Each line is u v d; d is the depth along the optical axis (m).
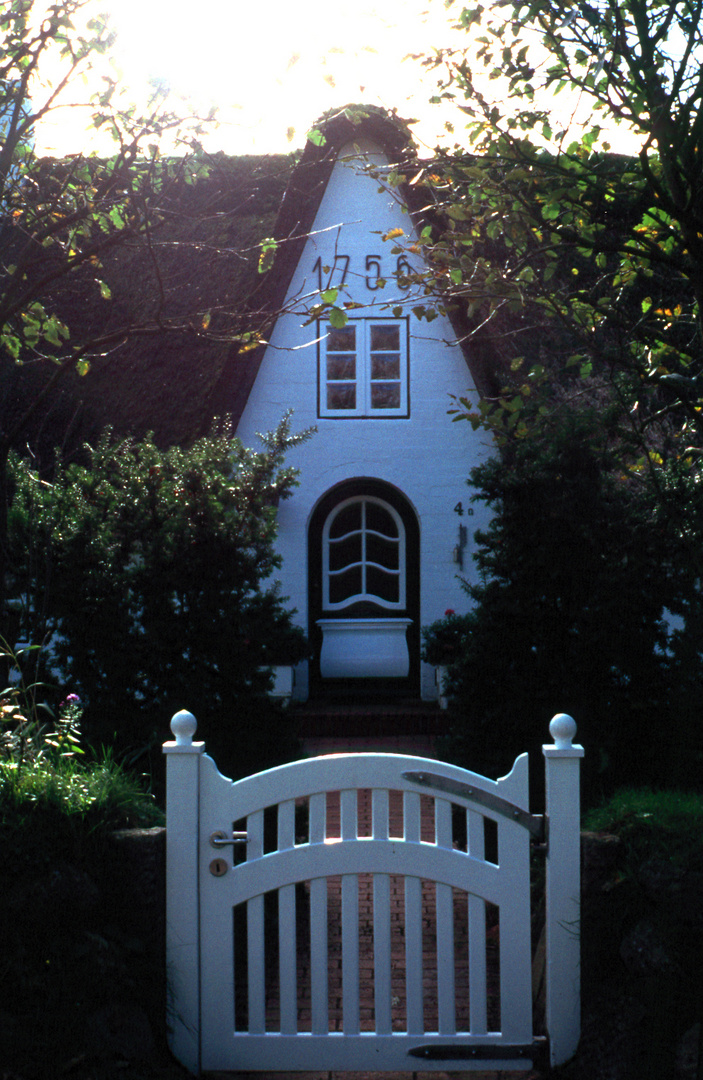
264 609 7.15
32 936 3.82
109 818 4.13
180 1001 4.03
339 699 12.45
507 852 4.04
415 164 6.22
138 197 5.60
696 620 6.45
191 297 12.76
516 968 4.01
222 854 4.09
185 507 6.99
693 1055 3.65
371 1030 4.65
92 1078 3.55
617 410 6.48
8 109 5.90
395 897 6.36
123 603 6.79
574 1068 3.90
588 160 5.71
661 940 3.84
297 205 12.08
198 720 6.66
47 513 6.86
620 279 6.18
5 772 4.14
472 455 12.44
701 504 6.42
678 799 4.45
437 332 12.43
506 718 6.61
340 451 12.49
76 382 12.93
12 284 5.56
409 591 12.77
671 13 5.03
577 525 6.46
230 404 12.33
